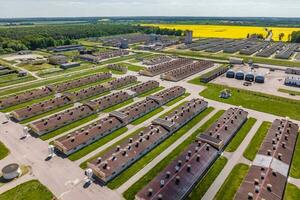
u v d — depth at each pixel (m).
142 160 78.06
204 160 73.62
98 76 159.25
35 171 72.38
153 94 133.25
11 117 106.75
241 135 92.25
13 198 62.69
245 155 80.19
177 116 100.31
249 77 157.75
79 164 75.81
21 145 85.50
